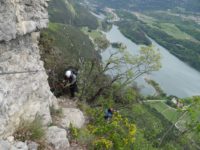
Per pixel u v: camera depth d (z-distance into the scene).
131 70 26.25
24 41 12.01
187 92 111.12
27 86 11.11
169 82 115.25
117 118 16.11
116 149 13.81
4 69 10.09
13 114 9.83
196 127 24.84
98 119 16.28
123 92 26.59
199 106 24.73
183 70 144.38
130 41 159.12
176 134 26.58
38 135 10.61
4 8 9.98
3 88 9.47
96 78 24.95
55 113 13.82
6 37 9.88
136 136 18.12
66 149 11.63
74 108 16.22
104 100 24.11
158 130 26.11
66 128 13.12
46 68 19.23
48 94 13.04
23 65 11.28
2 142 8.75
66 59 22.41
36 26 12.15
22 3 11.38
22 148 9.41
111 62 25.89
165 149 24.11
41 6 12.86
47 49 21.67
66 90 19.16
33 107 11.30
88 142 13.11
